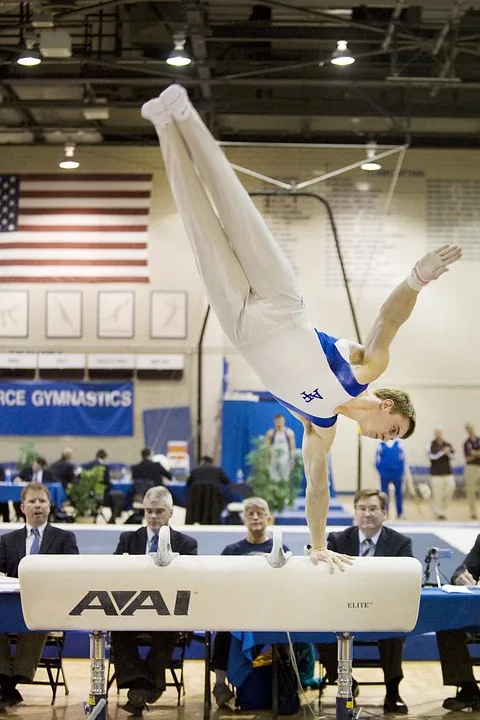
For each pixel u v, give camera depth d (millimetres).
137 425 18656
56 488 13914
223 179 3773
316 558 4531
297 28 13367
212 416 18547
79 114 16984
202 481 12695
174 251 18734
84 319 18656
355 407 4148
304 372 3996
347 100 16266
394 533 6812
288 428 15586
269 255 3910
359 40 13148
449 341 18688
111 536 9992
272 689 6367
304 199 18578
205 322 17859
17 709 6547
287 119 16938
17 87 15242
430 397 18641
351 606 4488
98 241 18594
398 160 17828
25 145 18500
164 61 13602
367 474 18469
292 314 3973
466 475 17688
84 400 18656
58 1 11281
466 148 18516
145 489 14289
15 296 18594
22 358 18641
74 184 18578
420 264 3822
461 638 6680
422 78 13203
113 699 6883
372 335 4027
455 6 11727
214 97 15430
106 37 14180
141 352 18656
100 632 4836
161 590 4484
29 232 18562
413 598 4496
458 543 9617
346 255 18578
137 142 18234
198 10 11773
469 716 6449
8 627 5977
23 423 18641
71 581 4480
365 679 7496
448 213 18562
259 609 4488
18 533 6977
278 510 12570
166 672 7699
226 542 9539
